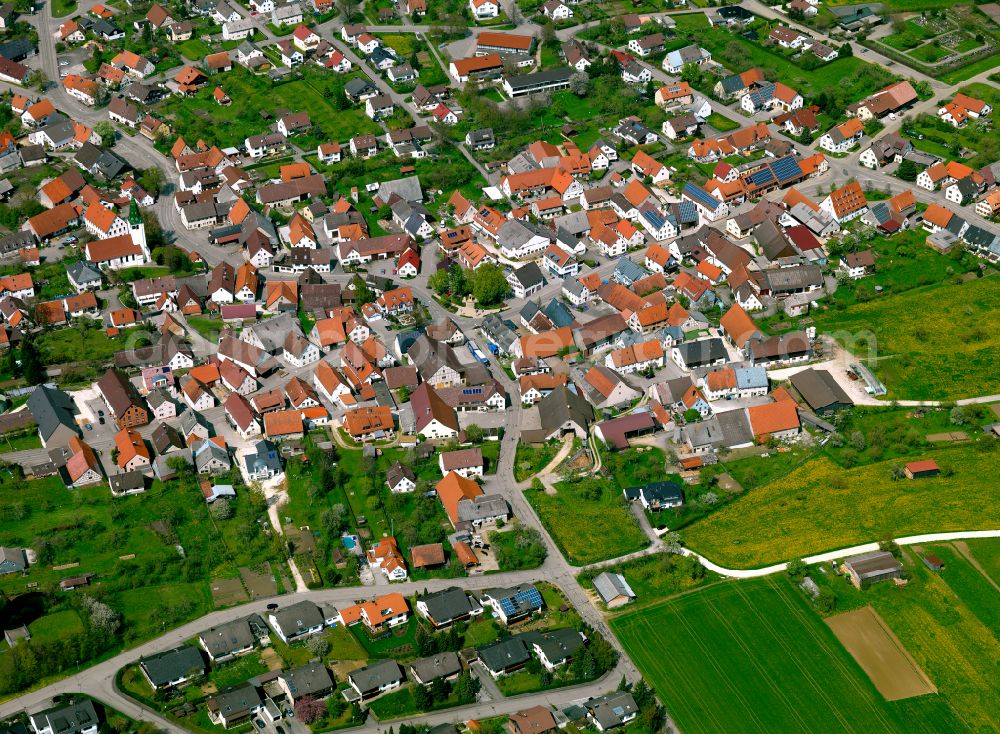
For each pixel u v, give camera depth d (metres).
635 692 198.00
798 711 198.50
